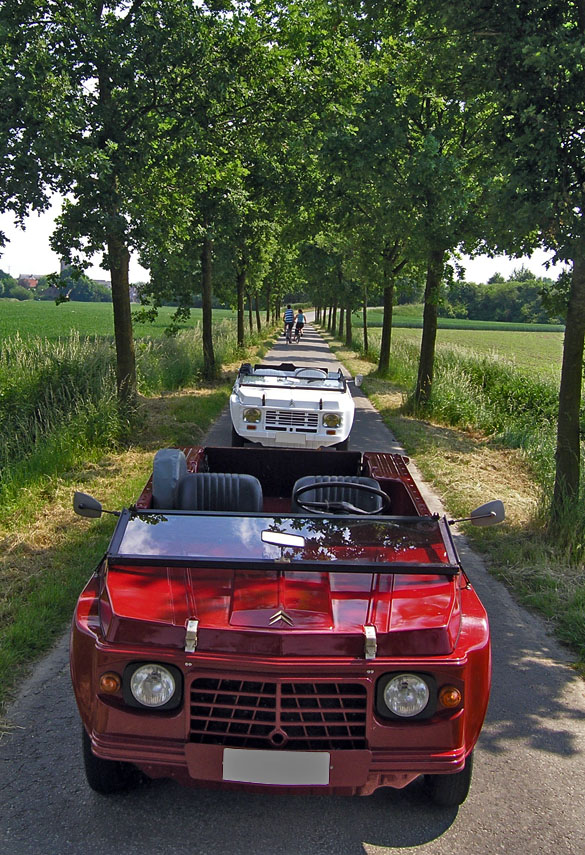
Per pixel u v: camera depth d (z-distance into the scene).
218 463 6.05
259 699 3.12
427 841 3.41
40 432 10.10
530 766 4.05
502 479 10.77
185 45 10.60
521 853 3.35
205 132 12.62
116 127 10.65
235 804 3.64
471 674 3.23
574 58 6.53
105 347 14.59
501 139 7.43
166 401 15.93
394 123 12.55
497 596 6.52
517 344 69.25
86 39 10.09
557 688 4.96
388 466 5.56
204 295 20.66
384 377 24.89
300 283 71.69
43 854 3.20
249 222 21.30
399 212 13.45
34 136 8.96
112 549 3.67
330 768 3.09
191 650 3.12
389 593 3.50
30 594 5.80
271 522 3.96
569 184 6.94
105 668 3.16
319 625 3.22
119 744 3.14
